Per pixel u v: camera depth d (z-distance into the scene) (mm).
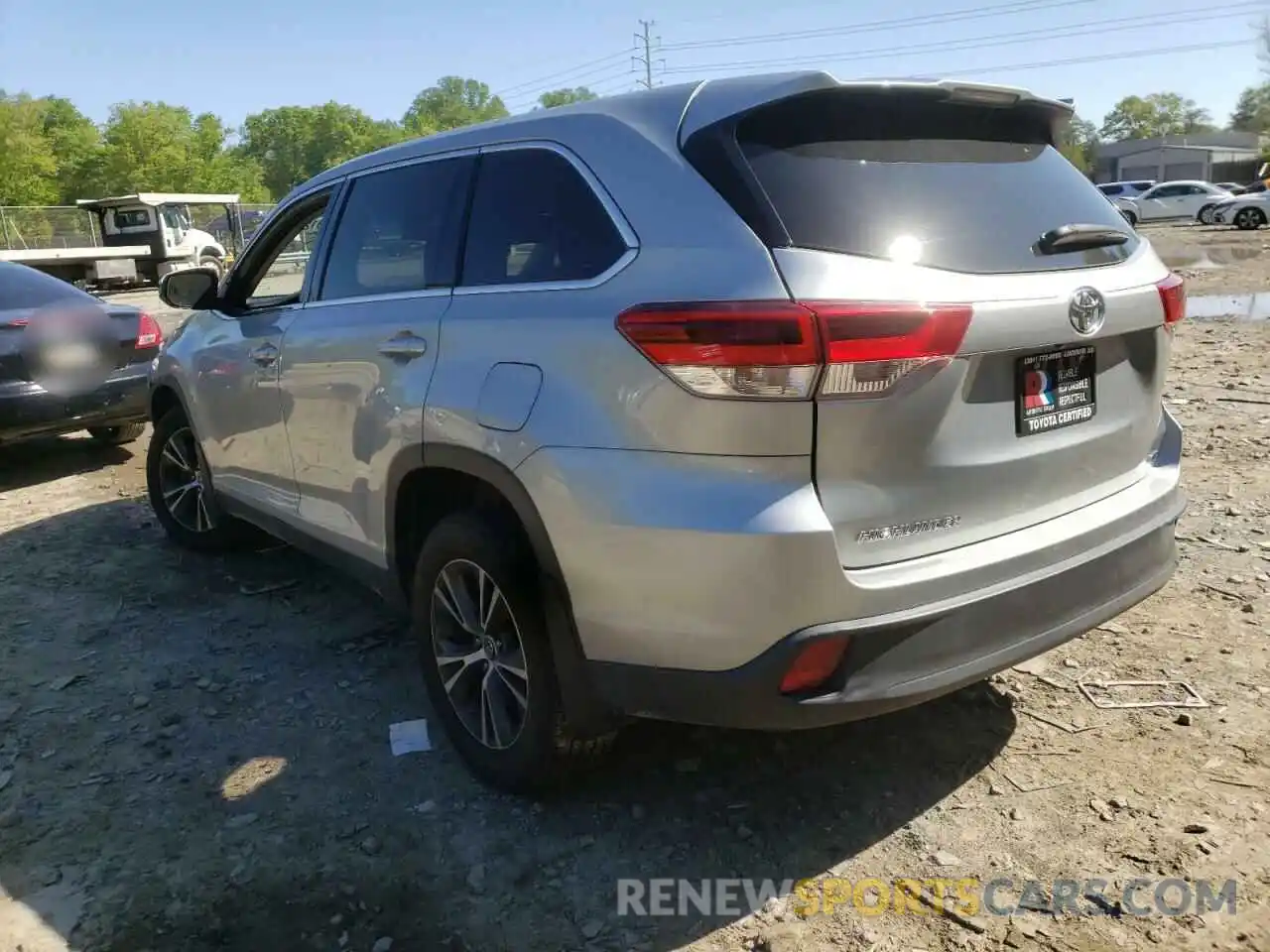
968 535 2541
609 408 2484
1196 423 6695
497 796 3074
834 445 2301
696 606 2375
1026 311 2500
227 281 4625
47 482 6785
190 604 4613
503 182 3066
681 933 2496
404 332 3170
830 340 2229
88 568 5090
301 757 3330
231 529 5043
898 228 2469
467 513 2986
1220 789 2900
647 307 2418
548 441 2590
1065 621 2664
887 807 2928
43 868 2809
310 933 2543
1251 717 3238
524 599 2773
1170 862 2631
